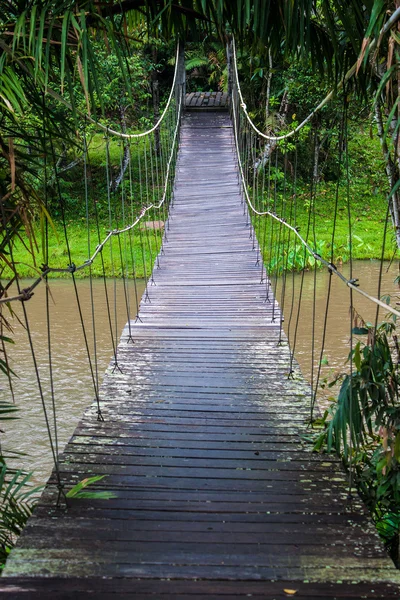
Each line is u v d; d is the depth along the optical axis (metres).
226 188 8.61
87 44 1.93
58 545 1.83
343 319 7.41
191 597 1.62
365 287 9.17
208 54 15.07
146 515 2.00
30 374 5.86
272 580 1.69
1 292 2.37
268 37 2.50
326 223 12.59
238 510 2.04
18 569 1.72
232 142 10.70
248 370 3.49
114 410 2.91
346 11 2.17
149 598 1.61
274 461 2.40
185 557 1.78
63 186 13.65
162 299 5.02
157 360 3.66
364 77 2.44
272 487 2.20
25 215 2.20
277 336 4.13
